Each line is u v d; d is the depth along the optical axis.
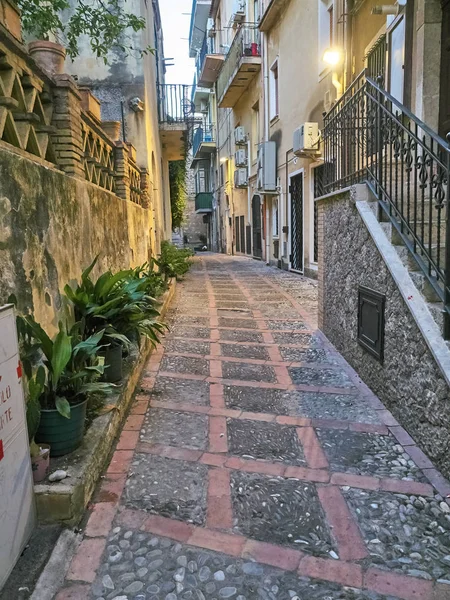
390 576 1.74
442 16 4.76
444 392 2.36
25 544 1.81
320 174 9.49
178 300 7.82
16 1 3.46
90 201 3.78
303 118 10.05
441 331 2.53
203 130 26.75
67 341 2.26
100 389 2.36
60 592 1.64
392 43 5.83
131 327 3.55
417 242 2.81
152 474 2.41
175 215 18.12
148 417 3.11
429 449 2.54
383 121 3.50
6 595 1.60
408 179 3.00
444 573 1.75
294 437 2.82
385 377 3.24
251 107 15.25
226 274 11.94
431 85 4.86
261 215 15.08
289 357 4.46
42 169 2.64
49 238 2.73
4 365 1.65
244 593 1.66
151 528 1.99
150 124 8.96
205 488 2.29
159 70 14.79
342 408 3.24
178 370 4.11
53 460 2.19
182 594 1.65
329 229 4.84
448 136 2.41
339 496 2.22
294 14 10.41
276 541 1.92
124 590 1.66
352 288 4.02
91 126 4.18
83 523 2.00
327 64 8.46
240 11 14.99
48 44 3.69
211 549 1.87
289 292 8.58
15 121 2.73
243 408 3.27
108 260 4.42
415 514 2.09
